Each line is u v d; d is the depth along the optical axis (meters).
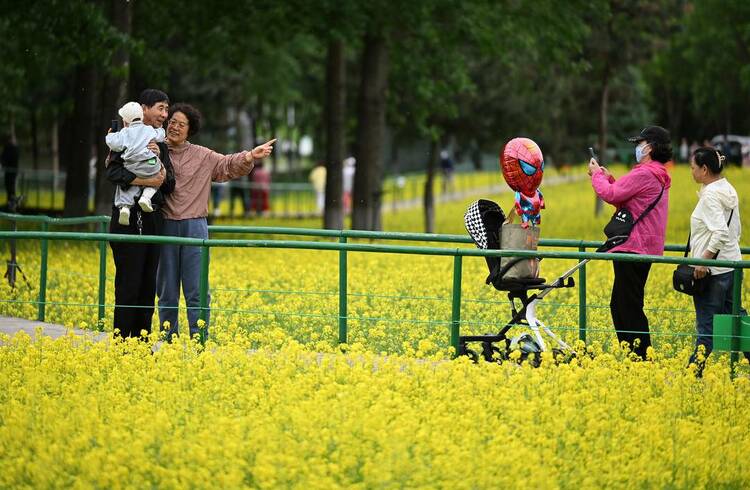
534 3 37.59
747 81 48.44
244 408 12.02
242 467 9.95
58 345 14.59
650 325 17.84
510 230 14.47
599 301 20.39
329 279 22.56
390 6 34.53
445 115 43.44
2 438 10.71
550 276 23.94
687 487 10.03
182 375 13.16
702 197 15.26
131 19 37.22
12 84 36.47
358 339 16.39
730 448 10.89
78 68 37.03
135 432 10.74
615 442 10.87
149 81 38.75
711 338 15.16
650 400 12.52
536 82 45.41
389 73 40.91
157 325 17.27
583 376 13.34
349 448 10.20
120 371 13.32
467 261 26.23
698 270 14.91
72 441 10.38
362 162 39.00
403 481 9.68
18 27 31.23
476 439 10.77
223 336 15.75
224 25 37.28
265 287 21.66
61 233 15.48
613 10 43.66
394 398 11.93
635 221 15.09
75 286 20.95
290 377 13.25
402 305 19.22
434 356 14.17
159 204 15.55
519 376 13.00
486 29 36.59
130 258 15.48
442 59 40.25
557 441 10.92
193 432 11.03
